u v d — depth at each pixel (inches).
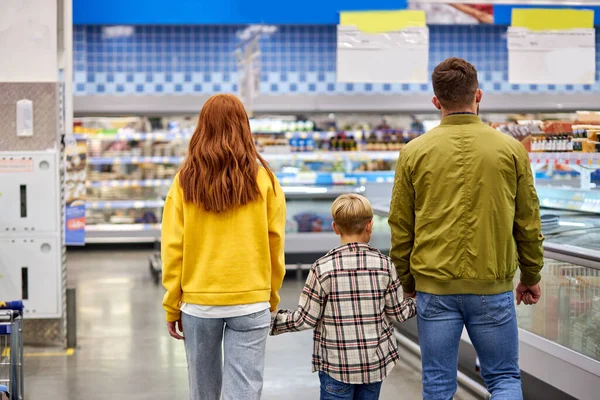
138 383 181.6
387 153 464.4
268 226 109.7
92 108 451.8
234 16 442.6
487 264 105.6
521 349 161.5
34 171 213.5
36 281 214.5
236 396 107.1
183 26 490.3
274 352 213.6
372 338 114.7
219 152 106.3
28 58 216.1
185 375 189.2
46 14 216.7
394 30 243.4
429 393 109.0
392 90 503.8
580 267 138.9
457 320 108.3
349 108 452.1
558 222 176.7
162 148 494.0
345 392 115.4
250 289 107.0
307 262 380.2
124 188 498.6
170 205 109.2
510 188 106.6
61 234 217.6
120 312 275.4
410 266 113.3
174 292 108.7
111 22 442.6
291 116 487.2
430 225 108.1
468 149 106.7
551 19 247.8
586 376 134.8
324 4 440.8
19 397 143.8
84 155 223.8
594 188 213.6
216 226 107.0
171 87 492.1
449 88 109.0
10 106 215.0
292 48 496.1
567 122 208.7
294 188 406.3
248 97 371.2
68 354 211.9
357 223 118.3
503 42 503.5
